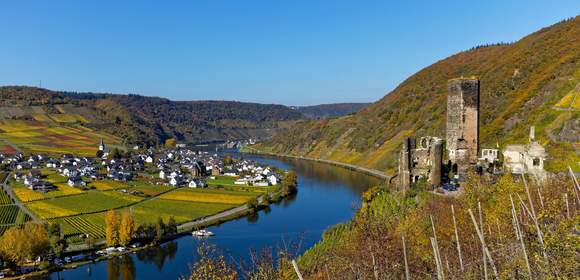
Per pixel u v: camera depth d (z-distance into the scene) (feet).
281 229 306.55
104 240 289.94
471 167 225.97
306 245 250.57
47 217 339.77
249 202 375.25
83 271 241.35
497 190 142.20
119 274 234.99
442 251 98.78
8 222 323.78
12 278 232.12
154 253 267.18
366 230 105.91
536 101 364.38
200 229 309.83
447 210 146.61
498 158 258.78
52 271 241.35
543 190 118.83
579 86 330.95
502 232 91.30
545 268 57.31
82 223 326.85
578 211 76.74
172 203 403.34
